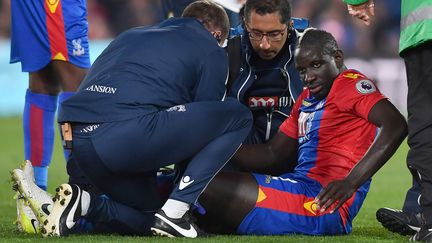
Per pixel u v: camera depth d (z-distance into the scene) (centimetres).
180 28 1648
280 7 1703
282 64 1858
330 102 1641
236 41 1888
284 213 1614
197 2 1761
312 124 1670
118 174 1586
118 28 6400
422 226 1543
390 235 1717
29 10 2178
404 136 1560
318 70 1628
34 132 2180
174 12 2461
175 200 1568
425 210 1525
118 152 1557
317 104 1677
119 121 1559
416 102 1550
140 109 1566
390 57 6312
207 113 1573
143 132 1552
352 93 1616
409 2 1549
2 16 6244
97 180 1612
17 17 2200
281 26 1714
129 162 1566
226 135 1593
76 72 2212
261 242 1506
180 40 1625
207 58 1619
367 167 1526
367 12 1756
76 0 2181
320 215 1625
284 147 1755
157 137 1555
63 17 2169
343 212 1655
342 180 1522
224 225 1639
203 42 1633
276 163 1769
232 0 2398
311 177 1658
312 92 1652
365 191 1705
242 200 1609
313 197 1634
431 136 1527
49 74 2212
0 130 4859
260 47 1742
